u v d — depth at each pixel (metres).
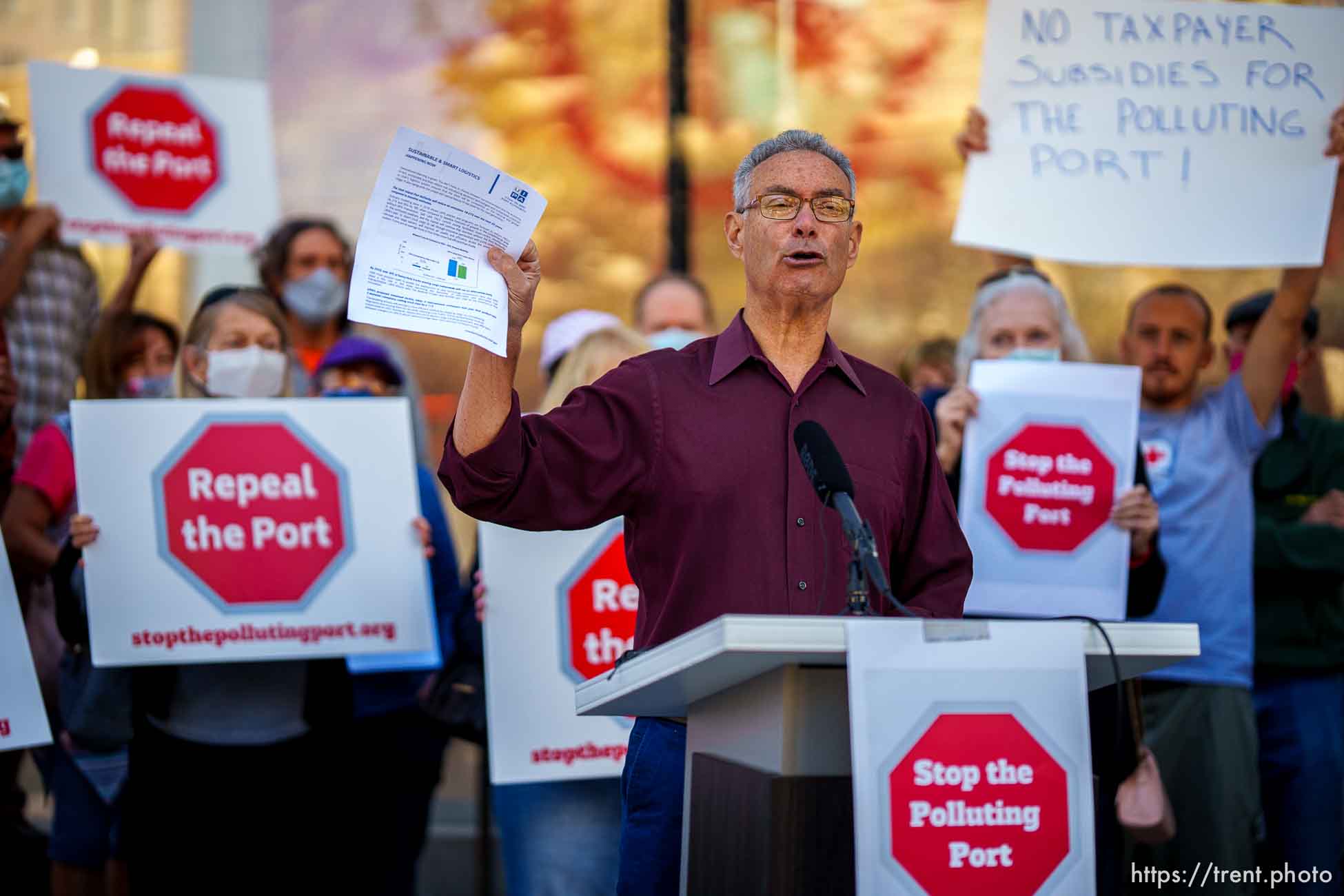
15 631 5.89
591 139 14.20
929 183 13.84
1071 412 6.47
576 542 6.55
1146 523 6.36
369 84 14.10
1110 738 6.01
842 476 3.52
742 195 4.42
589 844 6.46
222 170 8.29
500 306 3.83
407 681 6.95
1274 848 7.15
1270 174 6.79
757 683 3.31
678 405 4.26
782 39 13.98
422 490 7.00
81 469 6.18
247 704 6.41
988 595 6.40
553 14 14.14
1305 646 7.08
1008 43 6.90
